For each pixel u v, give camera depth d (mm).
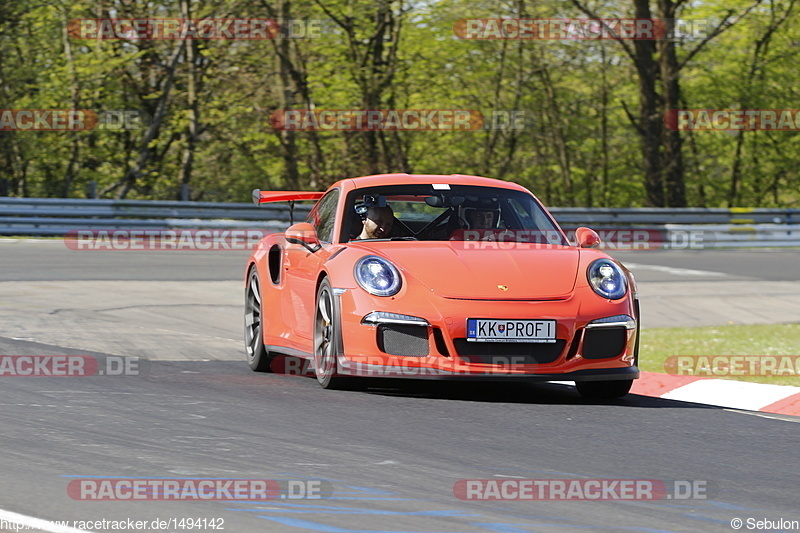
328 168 79562
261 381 18250
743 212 64000
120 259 41531
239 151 82625
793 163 99125
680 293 37406
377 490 10758
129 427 13688
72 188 88188
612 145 102625
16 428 13422
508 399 17047
